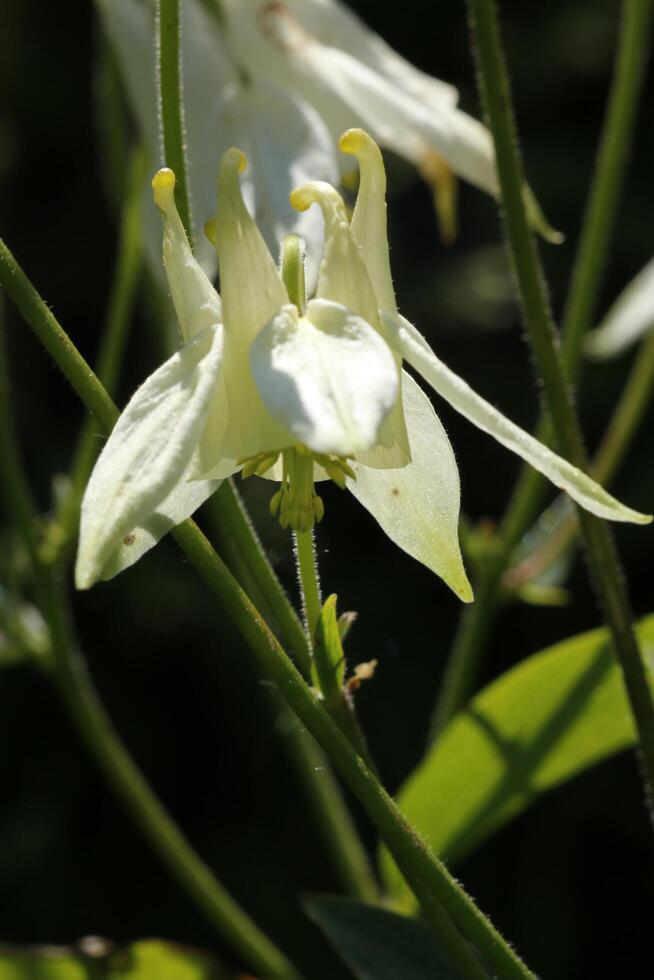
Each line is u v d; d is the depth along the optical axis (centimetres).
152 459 34
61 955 45
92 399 36
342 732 37
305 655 37
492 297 126
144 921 119
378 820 36
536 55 133
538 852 120
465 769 46
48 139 137
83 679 49
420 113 46
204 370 35
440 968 42
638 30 47
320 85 45
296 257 35
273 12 45
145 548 35
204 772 123
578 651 45
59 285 134
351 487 37
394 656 118
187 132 45
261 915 118
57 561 48
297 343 35
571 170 128
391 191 126
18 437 124
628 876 119
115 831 120
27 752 121
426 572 121
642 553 125
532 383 124
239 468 36
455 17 143
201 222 44
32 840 118
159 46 37
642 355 52
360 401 34
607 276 128
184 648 121
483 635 50
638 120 133
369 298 35
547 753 46
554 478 35
